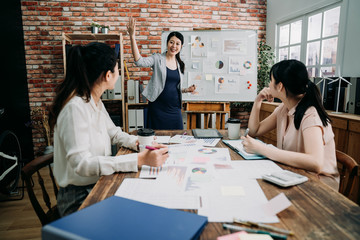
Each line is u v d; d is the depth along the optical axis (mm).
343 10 2771
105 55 1012
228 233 608
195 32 3434
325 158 1214
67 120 933
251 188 857
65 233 531
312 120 1126
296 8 3568
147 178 951
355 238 590
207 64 3457
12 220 2127
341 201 776
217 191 833
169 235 541
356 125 2172
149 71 4078
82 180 1037
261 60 4062
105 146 1154
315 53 3332
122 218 606
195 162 1125
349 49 2725
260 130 1619
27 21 3730
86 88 994
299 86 1203
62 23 3809
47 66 3822
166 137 1636
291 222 657
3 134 2443
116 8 3914
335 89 2658
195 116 3744
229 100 3518
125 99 4035
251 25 4293
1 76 2838
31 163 1165
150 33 4031
